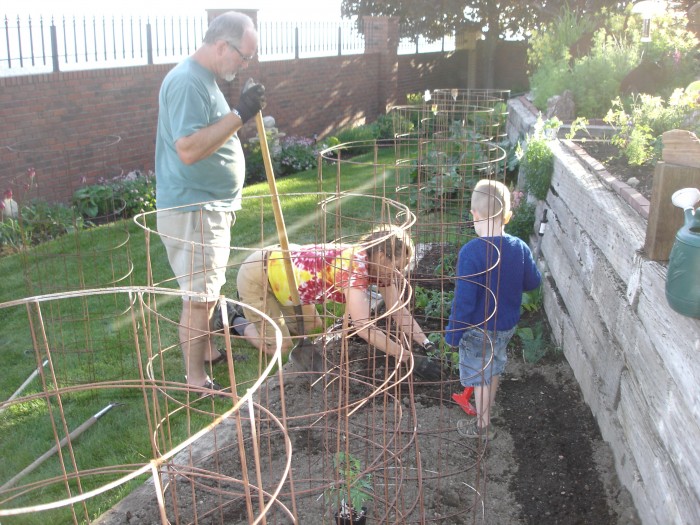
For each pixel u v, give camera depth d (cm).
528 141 602
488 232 345
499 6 1984
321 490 298
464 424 354
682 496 228
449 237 626
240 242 671
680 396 236
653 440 265
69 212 800
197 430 354
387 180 942
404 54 1894
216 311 455
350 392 384
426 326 471
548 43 969
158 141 395
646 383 277
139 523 284
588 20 1012
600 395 347
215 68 375
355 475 279
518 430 353
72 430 357
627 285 314
